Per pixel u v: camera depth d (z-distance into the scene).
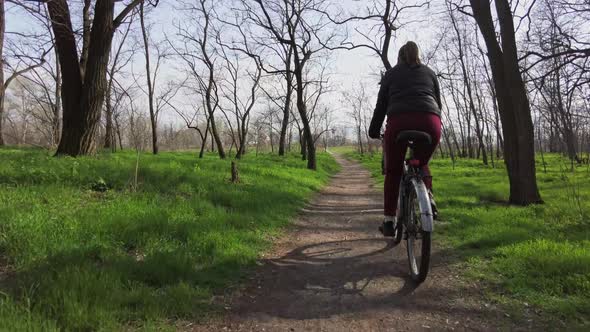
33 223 4.10
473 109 33.41
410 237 3.97
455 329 2.83
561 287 3.33
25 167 7.32
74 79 10.73
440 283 3.73
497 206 8.25
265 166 16.27
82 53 12.20
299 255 4.87
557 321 2.85
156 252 3.94
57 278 3.08
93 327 2.59
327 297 3.46
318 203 9.73
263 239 5.45
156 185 7.40
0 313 2.51
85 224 4.39
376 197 11.19
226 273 3.88
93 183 6.68
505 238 4.98
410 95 3.59
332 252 5.01
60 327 2.49
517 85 8.72
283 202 8.13
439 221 6.54
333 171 27.94
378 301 3.36
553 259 3.87
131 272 3.47
